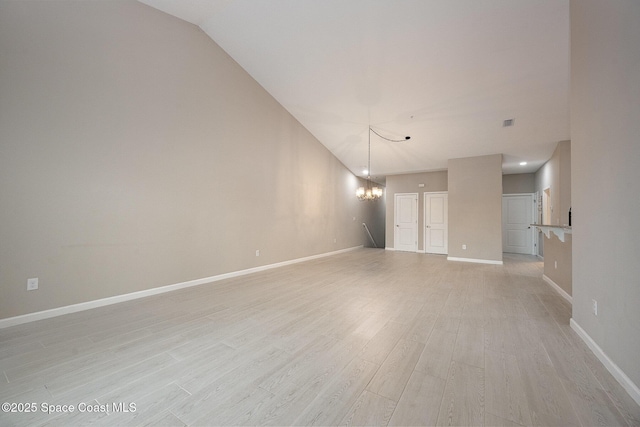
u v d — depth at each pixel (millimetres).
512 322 2734
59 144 2809
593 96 2102
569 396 1586
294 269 5512
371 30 3672
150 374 1812
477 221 6602
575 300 2500
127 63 3314
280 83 5137
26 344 2215
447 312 3029
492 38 3475
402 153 7062
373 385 1696
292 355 2070
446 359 2012
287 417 1417
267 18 3752
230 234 4676
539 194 7691
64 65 2828
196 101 4098
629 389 1596
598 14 2006
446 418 1408
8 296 2541
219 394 1606
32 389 1645
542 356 2055
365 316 2902
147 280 3561
